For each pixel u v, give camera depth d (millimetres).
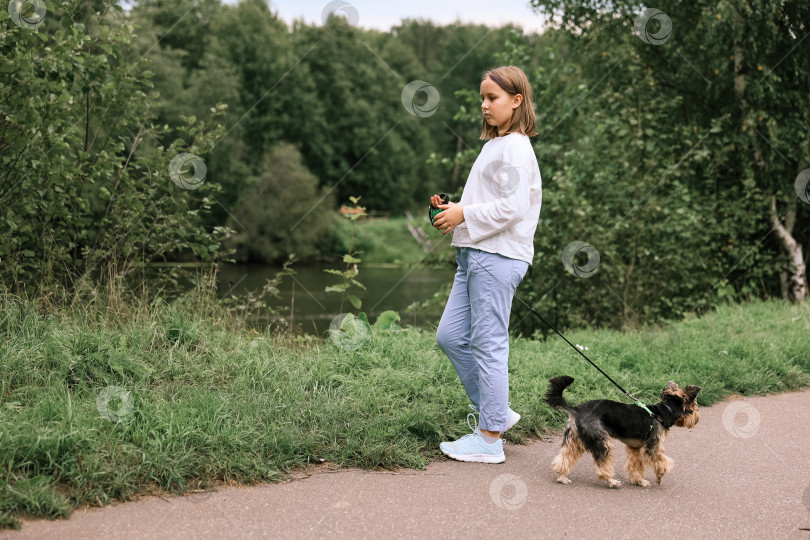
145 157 6496
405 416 3994
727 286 10594
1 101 5352
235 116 42344
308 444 3605
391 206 56219
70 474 2945
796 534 2926
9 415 3354
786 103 10562
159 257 6629
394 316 6469
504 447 4082
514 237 3691
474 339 3775
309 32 55812
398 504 3082
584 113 11031
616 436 3451
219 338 5109
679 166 10688
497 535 2795
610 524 2967
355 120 54688
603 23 11328
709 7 10125
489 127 3936
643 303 10461
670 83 11508
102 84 6062
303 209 42688
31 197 5680
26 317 4602
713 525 3002
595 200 10461
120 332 4820
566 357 5832
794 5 9945
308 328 7805
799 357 6703
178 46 45656
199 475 3197
